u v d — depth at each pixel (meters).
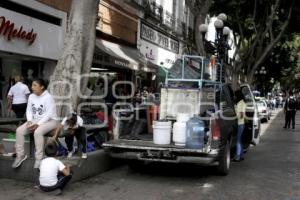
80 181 8.62
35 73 17.61
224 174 9.71
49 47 16.86
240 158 11.76
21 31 15.05
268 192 8.20
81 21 9.86
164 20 30.59
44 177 7.38
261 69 43.34
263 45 32.19
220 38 20.08
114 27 22.36
